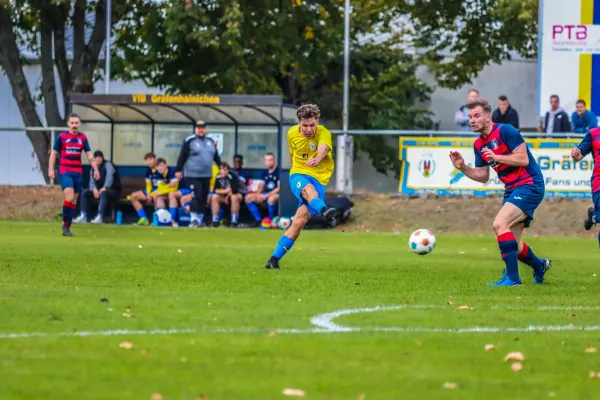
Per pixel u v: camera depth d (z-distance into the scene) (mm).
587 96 81625
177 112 78750
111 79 97562
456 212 76375
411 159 79000
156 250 46781
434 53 118125
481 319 23312
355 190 82062
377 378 16188
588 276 36625
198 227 72500
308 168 36688
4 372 16219
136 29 95500
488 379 16328
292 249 50500
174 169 80125
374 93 118562
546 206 75812
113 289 28453
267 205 75250
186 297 26516
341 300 26672
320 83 117750
